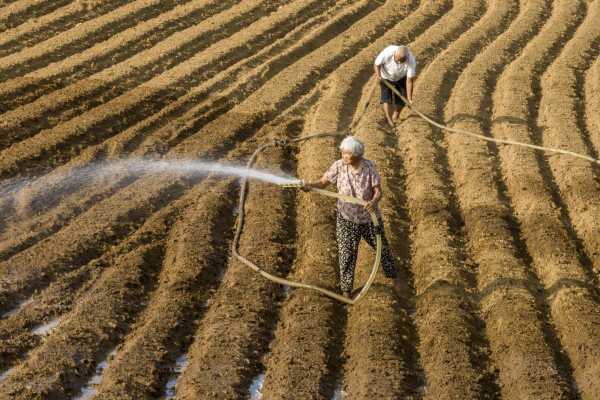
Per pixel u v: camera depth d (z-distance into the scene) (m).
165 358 11.09
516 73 21.97
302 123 19.27
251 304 12.23
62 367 10.69
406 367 11.07
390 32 24.75
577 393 10.73
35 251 13.20
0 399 10.03
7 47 21.50
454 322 11.79
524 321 11.78
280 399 10.30
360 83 21.39
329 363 11.09
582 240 14.41
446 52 23.45
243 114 19.19
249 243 13.98
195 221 14.44
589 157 16.81
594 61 23.38
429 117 19.38
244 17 24.84
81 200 14.92
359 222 12.02
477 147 17.73
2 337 11.23
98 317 11.73
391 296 12.49
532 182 16.12
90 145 17.20
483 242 14.01
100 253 13.53
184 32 23.41
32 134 17.41
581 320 11.77
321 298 12.41
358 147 11.50
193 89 20.30
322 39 24.06
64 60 21.06
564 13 26.94
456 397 10.45
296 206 15.52
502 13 26.89
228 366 10.86
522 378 10.76
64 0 24.48
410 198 15.78
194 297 12.42
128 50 22.00
